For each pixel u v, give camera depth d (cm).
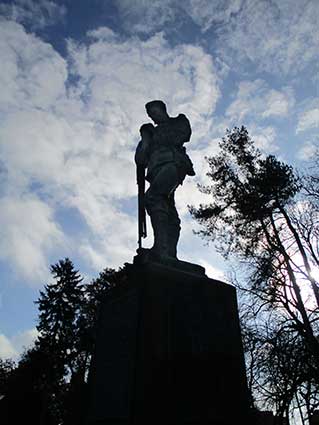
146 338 426
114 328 479
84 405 468
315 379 1095
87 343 3275
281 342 1188
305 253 1580
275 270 1527
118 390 416
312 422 1078
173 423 387
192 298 486
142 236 604
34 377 3173
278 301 1424
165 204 591
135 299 463
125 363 426
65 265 4056
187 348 443
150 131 653
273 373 1112
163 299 465
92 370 482
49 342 3500
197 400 414
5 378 3388
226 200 1873
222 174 1895
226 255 1825
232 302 520
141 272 482
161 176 597
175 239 579
